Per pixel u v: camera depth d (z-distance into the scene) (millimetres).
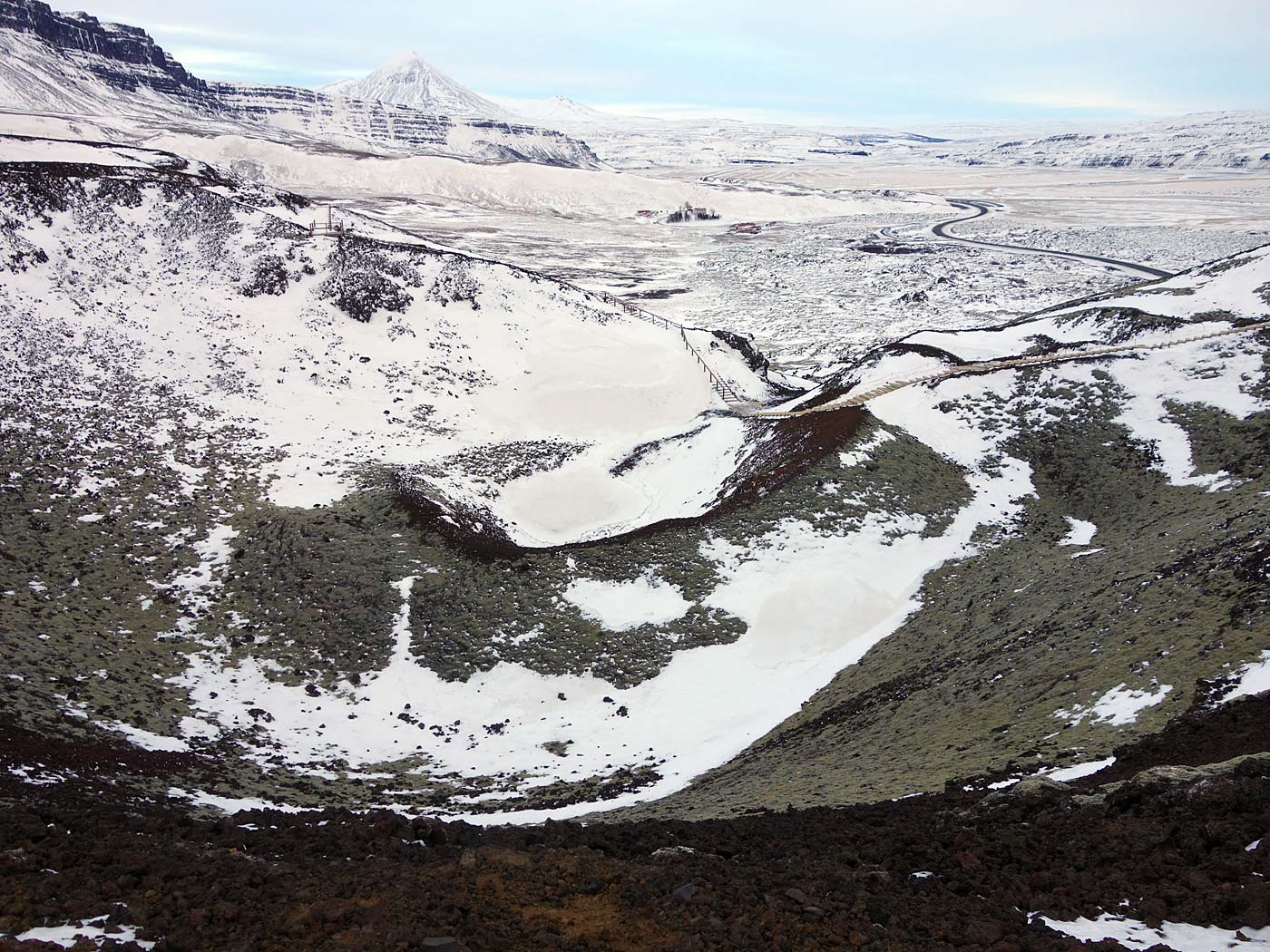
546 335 63031
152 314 51500
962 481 40844
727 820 15461
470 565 34438
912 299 106000
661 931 9109
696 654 30094
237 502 37781
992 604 29219
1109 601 23922
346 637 30172
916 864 11633
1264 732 13289
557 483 44969
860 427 43719
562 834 13250
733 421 52500
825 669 28688
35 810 12984
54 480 35750
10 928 8250
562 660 29703
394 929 8695
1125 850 11039
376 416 50000
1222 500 32781
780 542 35781
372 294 59219
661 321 72812
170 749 21594
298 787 21109
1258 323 47562
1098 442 41750
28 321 45906
